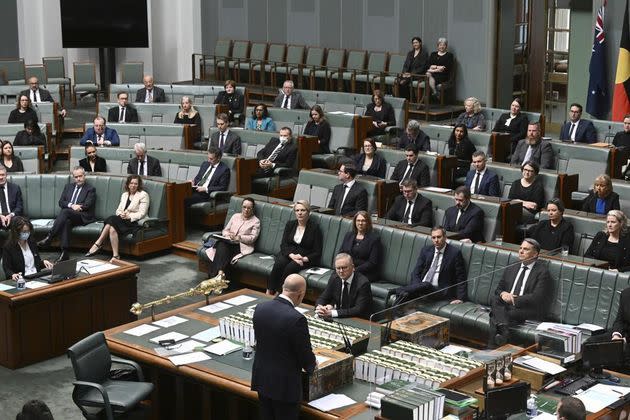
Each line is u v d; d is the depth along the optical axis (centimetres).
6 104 2842
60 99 3170
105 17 3706
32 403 942
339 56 3434
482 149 2333
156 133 2553
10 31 3759
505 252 1491
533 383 1103
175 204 2023
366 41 3409
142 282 1827
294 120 2658
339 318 1402
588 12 2836
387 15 3328
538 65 3175
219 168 2167
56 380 1395
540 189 1892
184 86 3025
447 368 1111
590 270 1351
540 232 1672
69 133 3017
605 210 1784
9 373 1418
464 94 3175
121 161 2275
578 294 1352
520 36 3120
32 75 3528
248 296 1430
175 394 1225
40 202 2075
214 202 2116
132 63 3653
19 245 1587
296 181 2347
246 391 1109
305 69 3381
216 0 3853
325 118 2602
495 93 3120
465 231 1706
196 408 1212
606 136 2348
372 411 1060
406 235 1614
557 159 2147
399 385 1076
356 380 1147
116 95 3050
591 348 1130
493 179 1970
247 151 2456
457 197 1730
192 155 2227
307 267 1688
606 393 1088
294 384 1052
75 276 1505
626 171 2067
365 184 1927
